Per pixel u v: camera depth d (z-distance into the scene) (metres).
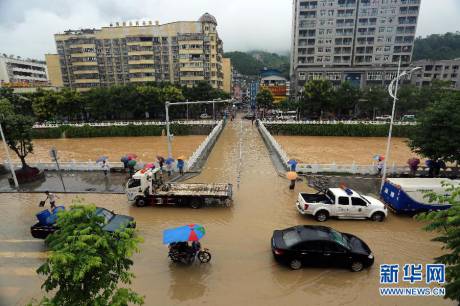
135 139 49.00
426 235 14.48
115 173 25.03
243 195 19.92
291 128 52.41
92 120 68.12
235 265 12.01
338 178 23.22
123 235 6.25
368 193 19.94
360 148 40.34
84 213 6.34
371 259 11.56
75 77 82.44
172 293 10.40
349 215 15.93
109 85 86.00
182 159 24.53
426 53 110.25
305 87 62.19
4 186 22.05
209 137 37.72
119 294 5.88
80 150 39.94
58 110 59.81
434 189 15.93
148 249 13.24
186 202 17.59
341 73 80.50
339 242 11.62
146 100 63.88
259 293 10.39
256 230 14.95
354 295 10.33
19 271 11.66
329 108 61.94
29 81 95.81
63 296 5.61
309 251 11.50
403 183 16.56
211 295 10.29
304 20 84.56
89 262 5.27
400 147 41.19
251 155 32.91
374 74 79.25
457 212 6.23
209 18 80.38
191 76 79.19
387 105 61.28
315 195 16.84
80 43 79.88
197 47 77.44
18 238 14.33
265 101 84.56
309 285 10.83
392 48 83.38
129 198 17.80
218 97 74.75
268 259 12.45
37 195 20.33
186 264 12.05
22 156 23.94
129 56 79.81
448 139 19.78
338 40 84.62
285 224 15.60
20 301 10.04
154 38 81.44
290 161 24.05
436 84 64.19
